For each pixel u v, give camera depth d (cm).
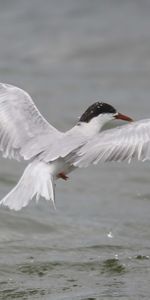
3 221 1355
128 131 868
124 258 1226
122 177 1638
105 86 2256
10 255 1230
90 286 1116
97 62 2466
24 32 2662
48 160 907
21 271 1170
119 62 2456
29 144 948
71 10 2811
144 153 843
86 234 1334
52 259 1217
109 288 1105
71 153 905
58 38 2598
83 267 1188
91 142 876
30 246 1270
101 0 2883
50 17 2758
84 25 2683
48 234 1327
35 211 1420
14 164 1670
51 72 2388
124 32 2606
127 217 1422
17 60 2480
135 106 2061
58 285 1119
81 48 2533
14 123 974
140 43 2527
